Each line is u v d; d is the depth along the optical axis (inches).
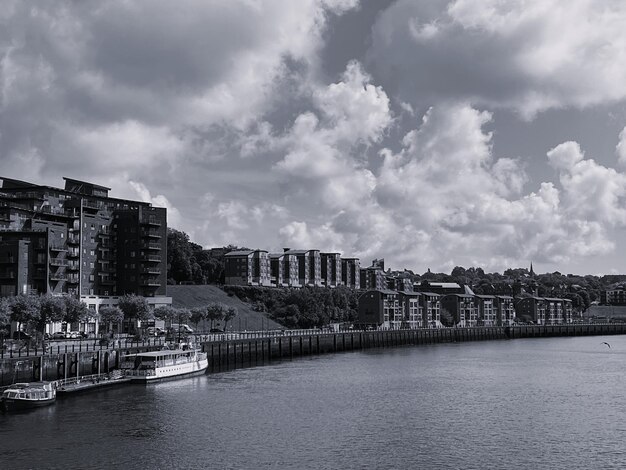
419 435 3112.7
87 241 7381.9
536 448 2906.0
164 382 4554.6
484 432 3184.1
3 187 7608.3
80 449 2753.4
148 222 7726.4
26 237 6643.7
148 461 2625.5
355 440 3002.0
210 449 2810.0
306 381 4788.4
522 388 4581.7
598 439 3065.9
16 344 4480.8
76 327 6673.2
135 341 5196.9
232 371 5408.5
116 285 7726.4
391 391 4372.5
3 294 6328.7
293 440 2982.3
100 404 3631.9
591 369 5871.1
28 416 3302.2
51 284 6756.9
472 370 5713.6
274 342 6835.6
